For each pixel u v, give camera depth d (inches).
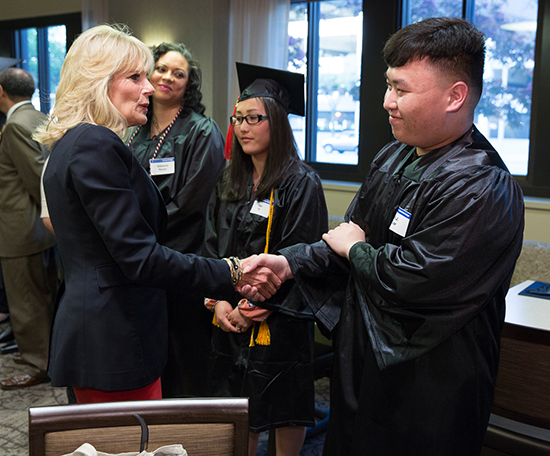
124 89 54.7
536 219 116.0
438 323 43.6
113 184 50.1
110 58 53.0
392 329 46.8
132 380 54.1
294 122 173.3
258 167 77.3
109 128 53.2
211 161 92.7
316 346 93.1
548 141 124.1
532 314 67.2
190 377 92.3
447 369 44.3
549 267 105.2
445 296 42.9
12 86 118.8
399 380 45.9
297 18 168.7
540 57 123.2
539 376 61.6
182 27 179.9
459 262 42.1
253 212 74.0
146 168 93.7
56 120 53.5
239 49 170.1
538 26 123.0
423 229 44.8
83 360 53.1
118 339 53.3
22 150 115.1
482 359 45.1
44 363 120.5
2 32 247.6
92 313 52.6
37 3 234.4
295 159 75.5
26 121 116.9
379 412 47.0
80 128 50.9
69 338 53.4
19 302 120.2
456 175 44.2
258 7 164.1
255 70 74.3
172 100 95.3
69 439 35.8
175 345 92.1
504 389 64.4
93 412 36.4
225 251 76.7
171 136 94.7
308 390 73.6
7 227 118.3
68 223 52.0
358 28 155.9
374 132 153.3
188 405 37.5
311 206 72.7
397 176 49.8
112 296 53.2
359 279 48.4
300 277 57.1
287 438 76.9
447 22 43.8
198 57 176.9
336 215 152.3
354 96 159.8
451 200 43.2
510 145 133.3
